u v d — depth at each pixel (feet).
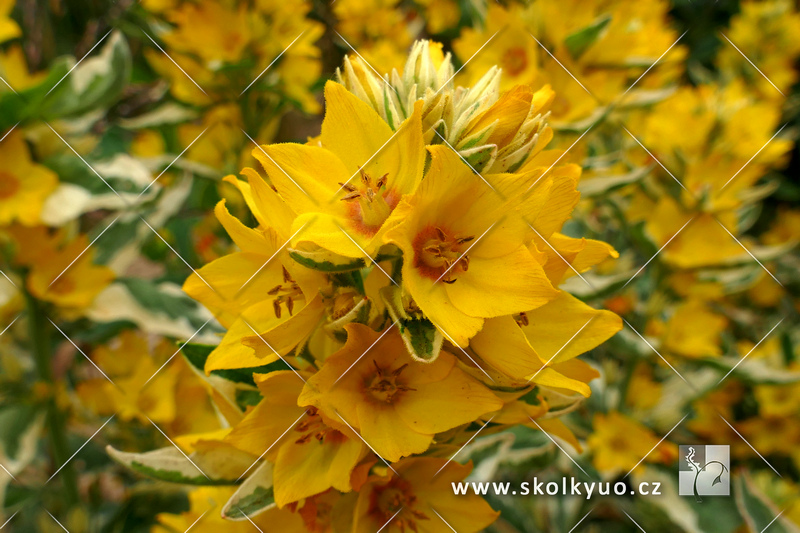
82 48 0.92
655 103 0.84
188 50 0.88
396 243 0.41
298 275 0.45
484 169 0.44
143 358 0.86
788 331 1.12
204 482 0.51
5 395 0.76
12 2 0.68
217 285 0.47
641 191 0.93
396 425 0.46
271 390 0.47
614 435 0.83
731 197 0.88
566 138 0.77
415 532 0.49
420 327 0.44
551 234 0.46
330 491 0.51
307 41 0.90
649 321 0.96
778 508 0.87
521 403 0.50
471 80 0.79
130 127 0.93
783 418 1.01
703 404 1.03
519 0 0.81
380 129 0.44
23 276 0.73
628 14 0.87
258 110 0.97
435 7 1.16
